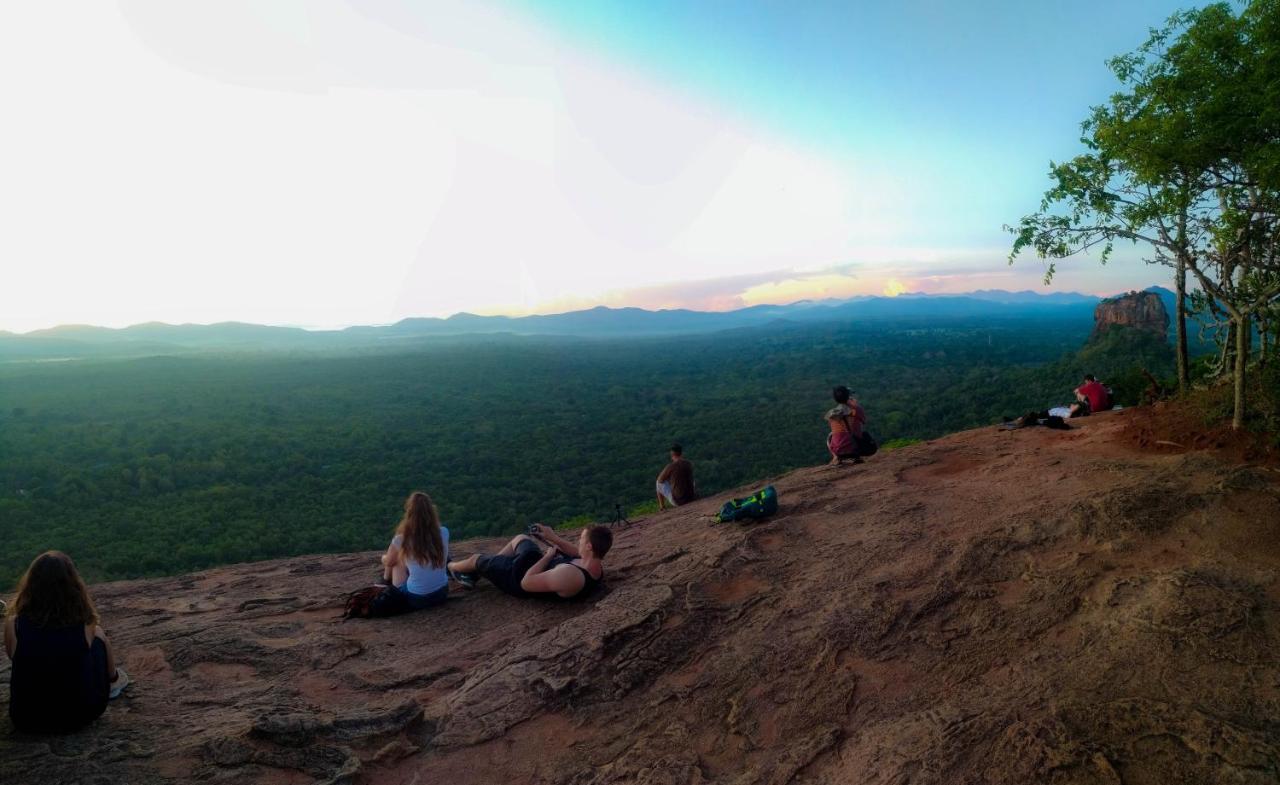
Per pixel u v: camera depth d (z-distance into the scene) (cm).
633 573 532
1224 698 264
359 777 296
